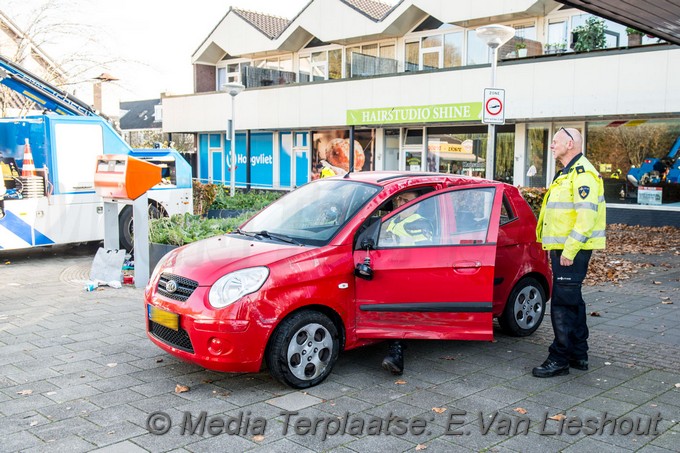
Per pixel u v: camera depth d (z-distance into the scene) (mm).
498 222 5434
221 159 29312
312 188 6113
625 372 5418
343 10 23750
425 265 5242
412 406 4617
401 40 23406
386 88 20469
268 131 27234
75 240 11312
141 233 8711
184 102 28375
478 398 4789
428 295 5270
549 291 6742
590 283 9367
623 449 3957
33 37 17750
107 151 11664
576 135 5270
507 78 17328
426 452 3896
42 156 11086
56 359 5617
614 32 17188
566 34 18750
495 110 9523
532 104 16875
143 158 12219
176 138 32219
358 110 21250
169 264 5328
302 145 25984
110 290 8633
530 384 5109
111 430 4145
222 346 4656
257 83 26031
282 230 5609
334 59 25812
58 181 11055
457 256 5309
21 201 10578
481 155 20000
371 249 5137
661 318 7297
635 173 16672
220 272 4828
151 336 5301
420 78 19484
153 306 5137
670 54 14430
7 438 4004
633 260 11430
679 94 14367
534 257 6465
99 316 7172
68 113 13656
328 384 5059
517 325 6434
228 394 4816
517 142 18875
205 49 29797
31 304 7758
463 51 21453
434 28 22250
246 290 4688
